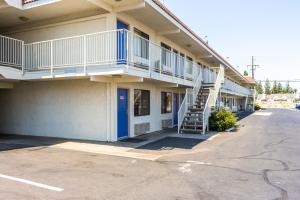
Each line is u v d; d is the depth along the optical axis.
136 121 14.43
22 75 12.64
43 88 14.43
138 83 14.60
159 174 7.07
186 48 21.03
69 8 12.28
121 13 12.73
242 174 7.10
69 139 13.14
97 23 12.63
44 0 11.77
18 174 6.89
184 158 9.04
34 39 14.43
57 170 7.35
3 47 13.66
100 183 6.26
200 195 5.55
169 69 15.27
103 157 9.12
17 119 15.30
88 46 12.50
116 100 12.74
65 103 13.73
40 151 10.07
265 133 15.92
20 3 12.23
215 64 29.20
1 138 13.49
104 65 11.85
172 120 19.31
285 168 7.74
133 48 11.91
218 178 6.73
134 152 10.05
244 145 11.66
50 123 14.19
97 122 12.83
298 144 12.01
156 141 12.62
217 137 14.04
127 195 5.50
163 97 18.06
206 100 17.36
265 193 5.68
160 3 12.57
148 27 15.22
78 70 11.62
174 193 5.65
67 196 5.39
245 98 52.38
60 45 13.46
